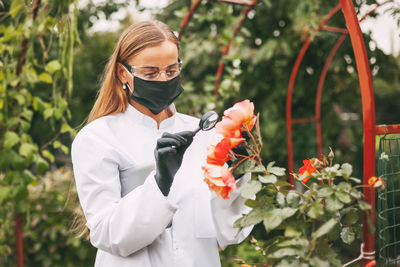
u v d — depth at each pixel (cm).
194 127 168
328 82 511
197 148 160
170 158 124
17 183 245
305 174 129
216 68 511
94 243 137
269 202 121
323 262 110
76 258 450
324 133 525
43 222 432
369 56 454
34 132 485
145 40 144
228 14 367
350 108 593
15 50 237
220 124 123
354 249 385
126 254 134
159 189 126
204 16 369
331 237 118
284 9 489
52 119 254
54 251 441
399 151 179
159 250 144
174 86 150
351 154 547
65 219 431
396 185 377
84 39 495
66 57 261
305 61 504
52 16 254
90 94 532
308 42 395
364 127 141
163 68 144
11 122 244
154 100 147
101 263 149
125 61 150
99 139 145
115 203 137
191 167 155
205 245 150
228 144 117
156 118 158
